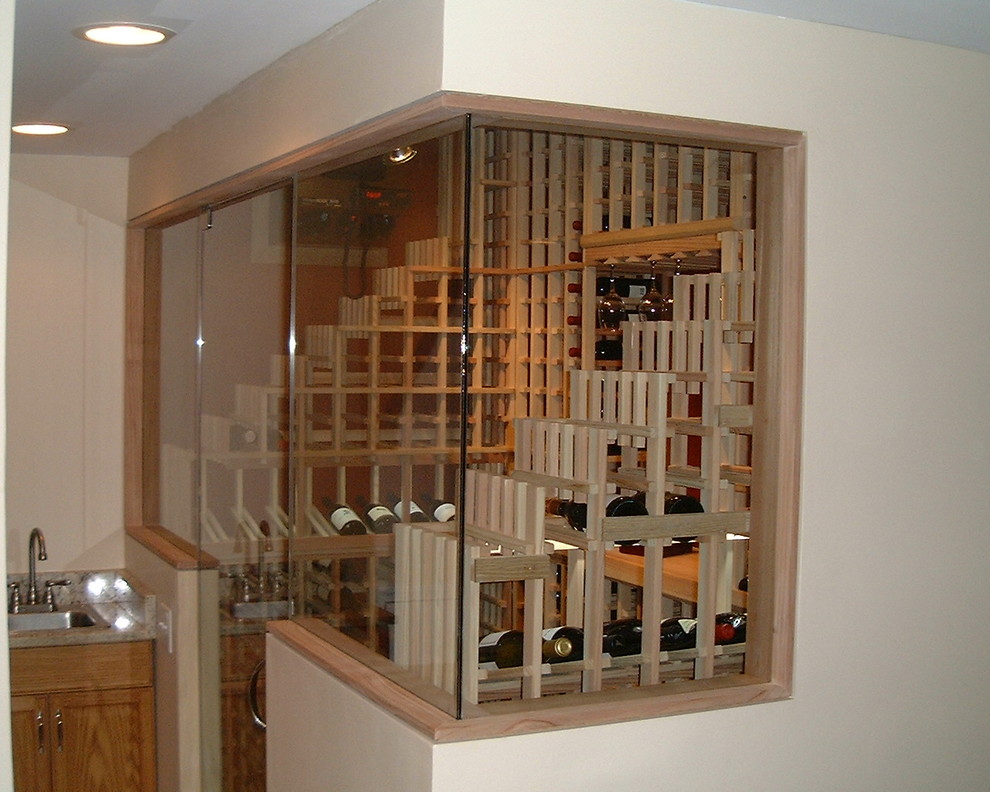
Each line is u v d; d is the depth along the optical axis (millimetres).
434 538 1976
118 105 2869
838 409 2148
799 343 2104
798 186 2088
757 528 2180
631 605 2623
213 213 3084
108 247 3779
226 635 3062
